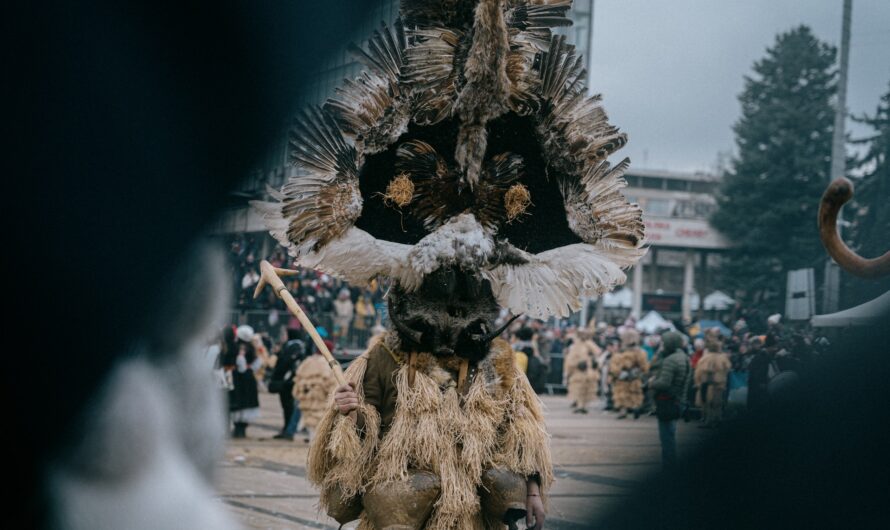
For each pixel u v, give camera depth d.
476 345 4.14
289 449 12.94
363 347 24.58
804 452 5.63
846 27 24.05
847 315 9.12
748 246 52.03
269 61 2.61
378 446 4.03
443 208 4.24
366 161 4.18
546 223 4.36
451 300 4.15
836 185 2.85
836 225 2.89
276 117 2.69
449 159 4.24
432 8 4.11
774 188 51.34
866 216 32.50
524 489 4.06
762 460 5.98
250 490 8.93
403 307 4.16
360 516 4.17
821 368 5.55
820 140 52.44
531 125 4.27
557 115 4.26
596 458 12.56
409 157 4.20
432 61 4.13
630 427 18.31
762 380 10.51
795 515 5.71
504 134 4.27
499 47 4.08
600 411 23.36
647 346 24.89
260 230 4.14
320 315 24.02
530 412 4.17
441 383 4.09
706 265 68.44
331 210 4.10
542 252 4.34
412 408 3.99
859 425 5.41
